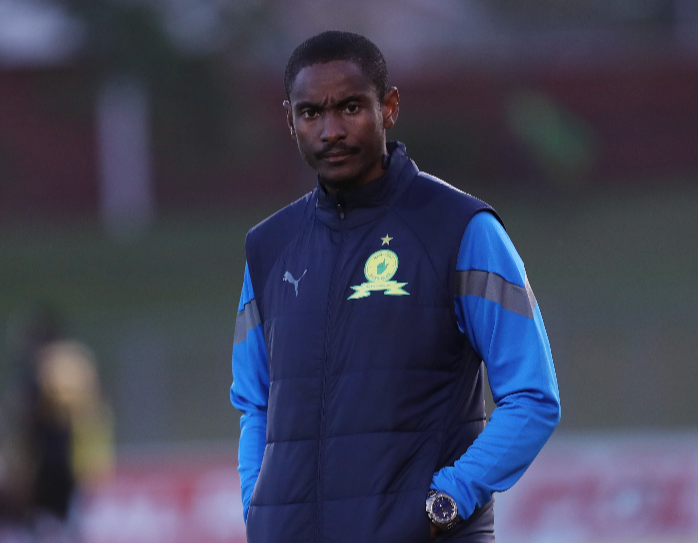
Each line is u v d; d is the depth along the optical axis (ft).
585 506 109.91
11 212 363.56
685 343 170.81
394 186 32.09
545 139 338.13
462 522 30.91
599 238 287.89
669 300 197.16
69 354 98.53
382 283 31.01
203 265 278.46
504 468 30.22
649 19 459.73
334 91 31.04
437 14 407.64
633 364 167.12
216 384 167.73
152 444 159.63
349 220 32.09
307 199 34.35
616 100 369.30
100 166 363.76
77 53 324.80
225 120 333.83
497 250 31.24
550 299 187.83
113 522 111.04
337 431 30.30
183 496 112.16
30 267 282.36
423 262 31.01
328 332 31.12
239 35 334.44
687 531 108.68
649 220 303.27
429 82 366.84
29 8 371.97
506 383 30.99
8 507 95.91
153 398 164.04
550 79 369.71
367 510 29.58
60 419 96.17
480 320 31.01
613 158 367.66
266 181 367.86
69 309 244.22
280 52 367.66
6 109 365.40
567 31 452.76
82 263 284.00
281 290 32.81
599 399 163.43
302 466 30.45
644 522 109.29
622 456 110.32
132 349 167.73
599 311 182.60
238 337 35.68
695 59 371.35
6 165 363.97
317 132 31.30
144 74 319.68
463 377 31.65
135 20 315.58
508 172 358.84
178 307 241.35
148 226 336.08
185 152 347.97
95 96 334.44
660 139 368.48
